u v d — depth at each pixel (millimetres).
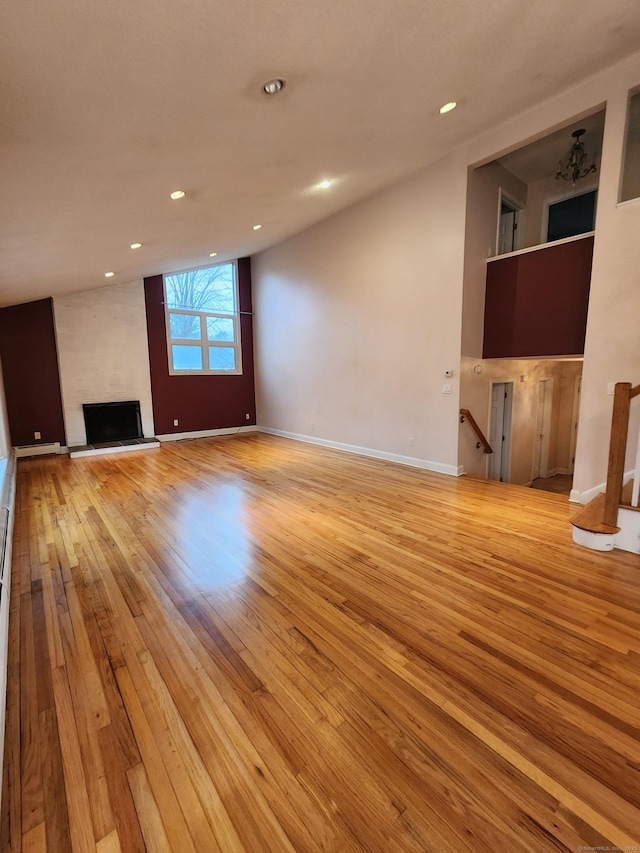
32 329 6496
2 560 2199
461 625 2027
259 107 2404
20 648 1924
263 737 1418
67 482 4938
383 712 1511
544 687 1616
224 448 7043
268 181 3797
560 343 4176
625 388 2689
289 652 1857
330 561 2748
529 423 6406
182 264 6934
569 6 2344
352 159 3867
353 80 2439
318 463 5723
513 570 2580
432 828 1113
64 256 4137
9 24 1334
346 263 6047
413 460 5402
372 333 5762
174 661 1816
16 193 2473
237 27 1696
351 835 1101
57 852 1085
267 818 1153
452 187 4516
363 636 1956
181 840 1104
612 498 2830
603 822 1120
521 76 3117
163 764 1326
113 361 7188
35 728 1474
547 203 5422
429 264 4867
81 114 1914
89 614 2189
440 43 2350
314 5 1729
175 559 2828
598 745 1355
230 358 8664
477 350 4875
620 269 3371
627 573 2525
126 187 2932
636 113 3482
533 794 1198
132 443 7027
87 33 1470
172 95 2012
